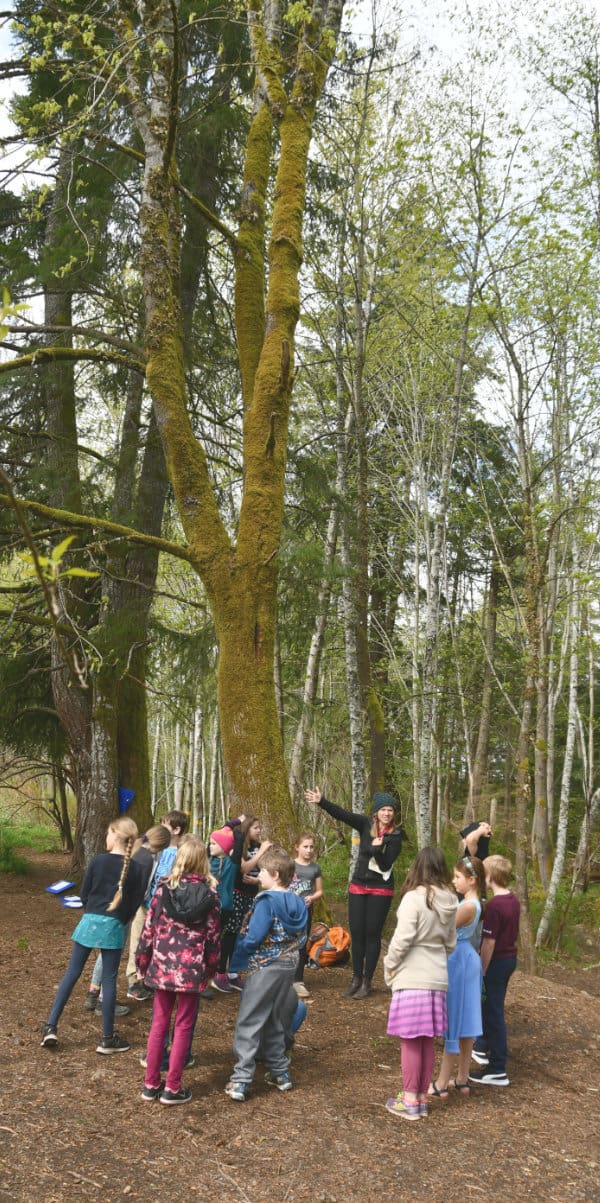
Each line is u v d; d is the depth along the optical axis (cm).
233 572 794
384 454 1441
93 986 626
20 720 1377
